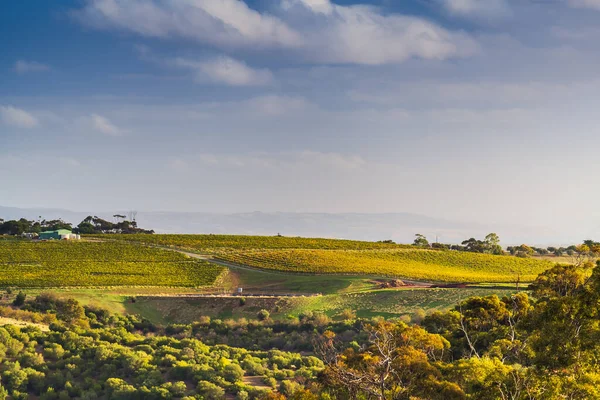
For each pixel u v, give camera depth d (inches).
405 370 1341.0
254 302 4197.8
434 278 4852.4
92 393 2043.6
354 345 2701.8
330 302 4128.9
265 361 2620.6
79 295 4325.8
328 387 1414.9
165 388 2085.4
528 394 1179.3
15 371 2123.5
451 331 2253.9
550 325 1364.4
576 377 1227.9
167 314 4153.5
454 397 1261.1
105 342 2635.3
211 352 2706.7
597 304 1326.3
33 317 3262.8
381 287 4611.2
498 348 1624.0
